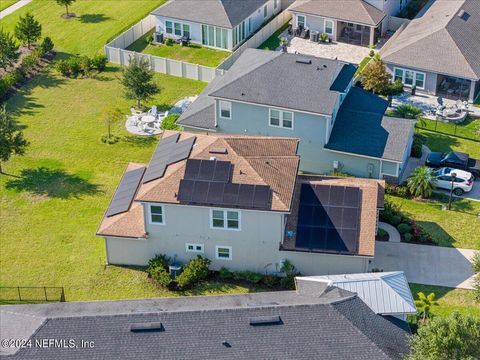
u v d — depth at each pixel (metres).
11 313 40.44
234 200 45.88
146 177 48.41
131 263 49.31
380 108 59.94
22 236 52.25
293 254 47.16
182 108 66.69
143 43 77.88
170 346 36.62
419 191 55.00
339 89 57.28
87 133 63.88
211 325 37.47
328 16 76.06
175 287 47.25
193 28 76.62
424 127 64.00
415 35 71.00
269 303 40.16
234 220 46.53
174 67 71.50
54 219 53.88
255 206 45.53
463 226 52.56
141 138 63.09
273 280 47.41
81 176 58.53
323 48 76.31
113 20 82.75
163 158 49.81
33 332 37.25
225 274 47.88
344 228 47.12
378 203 49.78
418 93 68.69
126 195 50.91
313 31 77.56
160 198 46.44
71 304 41.88
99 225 50.78
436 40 68.69
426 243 50.75
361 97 60.75
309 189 48.97
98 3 86.88
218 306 40.41
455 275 48.03
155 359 36.09
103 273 48.66
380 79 65.44
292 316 37.88
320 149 57.47
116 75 72.56
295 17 78.00
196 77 71.19
